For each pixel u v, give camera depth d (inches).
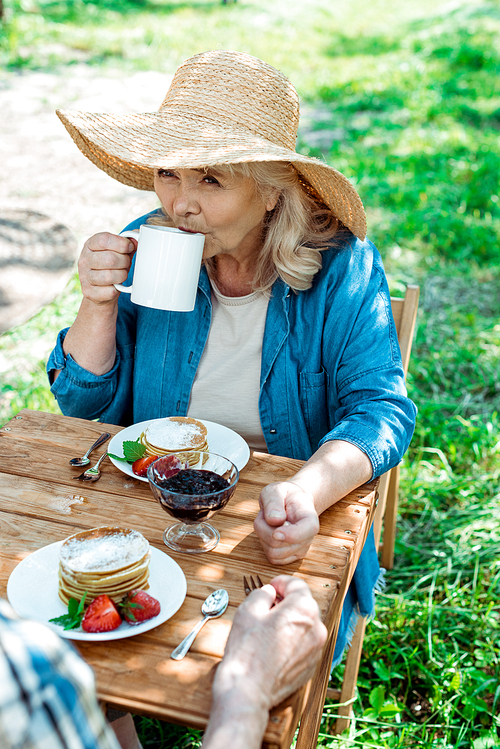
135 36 454.0
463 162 268.8
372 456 59.9
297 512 50.0
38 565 46.7
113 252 63.9
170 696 38.9
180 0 637.9
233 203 63.3
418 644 89.7
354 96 373.7
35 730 23.2
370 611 73.2
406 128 319.6
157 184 65.2
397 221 219.8
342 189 65.8
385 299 72.3
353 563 54.1
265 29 546.6
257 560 50.4
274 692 37.5
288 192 67.5
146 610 42.6
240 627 39.6
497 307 178.4
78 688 24.9
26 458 61.2
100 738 25.9
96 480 58.5
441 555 103.2
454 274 193.3
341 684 85.3
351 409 67.0
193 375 74.8
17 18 438.6
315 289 71.9
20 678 23.4
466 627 90.8
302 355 72.1
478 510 113.4
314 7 689.0
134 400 77.8
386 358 69.1
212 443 64.2
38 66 365.7
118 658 41.2
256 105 63.8
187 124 63.6
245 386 74.1
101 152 75.9
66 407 73.7
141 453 59.0
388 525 98.7
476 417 136.6
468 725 78.2
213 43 466.0
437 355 155.7
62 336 73.9
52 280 176.7
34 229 203.3
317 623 40.6
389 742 75.7
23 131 281.1
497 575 98.1
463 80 400.2
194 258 60.2
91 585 42.3
